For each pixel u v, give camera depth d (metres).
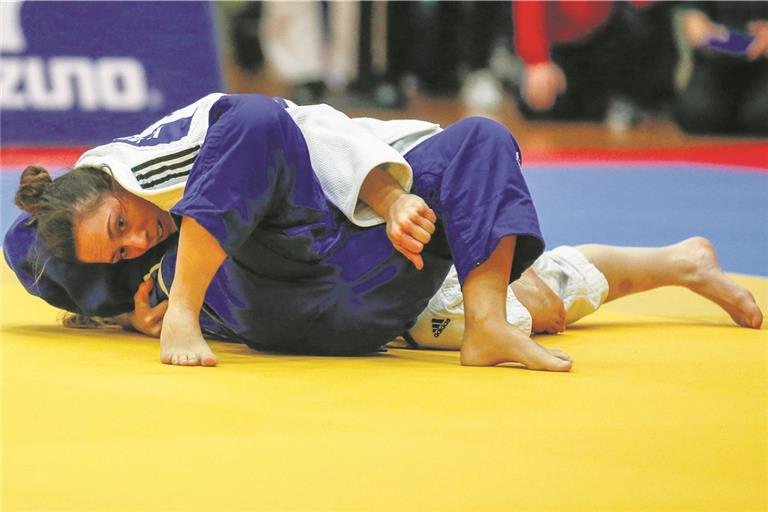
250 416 6.03
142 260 8.67
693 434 5.89
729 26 30.05
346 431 5.78
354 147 7.80
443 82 33.47
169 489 4.86
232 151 7.40
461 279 7.68
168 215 8.27
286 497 4.80
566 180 23.30
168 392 6.52
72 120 23.86
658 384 7.11
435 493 4.88
